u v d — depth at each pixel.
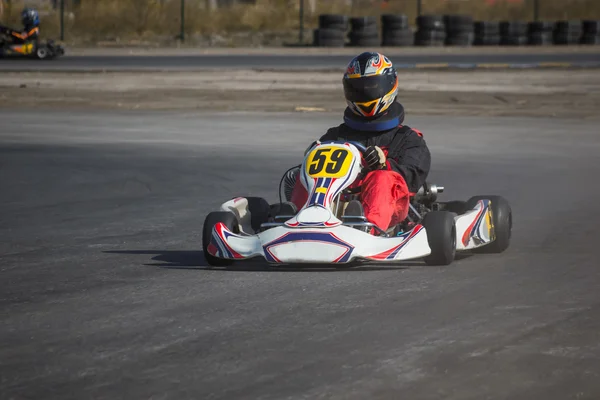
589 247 29.23
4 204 39.16
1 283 24.44
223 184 43.91
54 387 15.97
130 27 187.25
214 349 17.95
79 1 194.88
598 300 21.73
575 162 51.06
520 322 19.69
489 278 24.25
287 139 61.34
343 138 28.83
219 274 25.19
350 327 19.36
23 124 71.12
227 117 75.69
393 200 26.02
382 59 28.28
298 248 23.89
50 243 30.80
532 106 83.00
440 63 125.94
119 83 104.38
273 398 15.28
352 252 23.64
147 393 15.61
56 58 141.00
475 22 166.38
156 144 59.06
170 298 22.31
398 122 28.58
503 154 54.28
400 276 24.42
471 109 81.25
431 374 16.38
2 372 16.78
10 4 189.50
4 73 114.44
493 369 16.62
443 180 44.78
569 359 17.14
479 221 27.31
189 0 198.38
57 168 48.97
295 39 181.88
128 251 29.27
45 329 19.59
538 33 166.12
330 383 15.95
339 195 25.78
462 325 19.45
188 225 34.22
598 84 99.75
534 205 37.94
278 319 20.09
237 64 127.56
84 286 23.92
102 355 17.69
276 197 40.28
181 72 115.31
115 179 45.50
